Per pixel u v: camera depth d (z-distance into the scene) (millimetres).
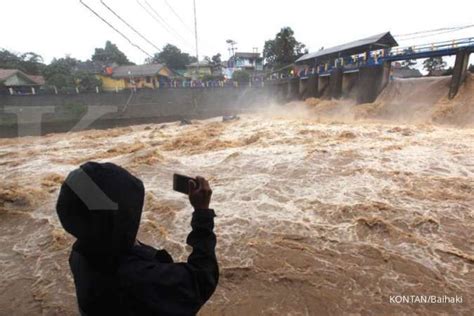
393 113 25203
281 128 21172
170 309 1213
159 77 41625
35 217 7988
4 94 20359
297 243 6262
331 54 35719
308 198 8570
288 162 12062
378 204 7918
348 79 31359
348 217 7371
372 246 6082
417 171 10484
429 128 18719
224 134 20453
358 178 10000
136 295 1179
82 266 1273
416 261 5562
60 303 4707
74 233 1154
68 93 23812
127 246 1227
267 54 56750
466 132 17016
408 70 44750
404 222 7027
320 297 4668
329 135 17125
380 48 31375
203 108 37625
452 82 22391
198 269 1343
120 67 42719
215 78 47750
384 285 4918
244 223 7230
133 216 1228
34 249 6406
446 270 5297
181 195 9219
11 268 5723
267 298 4684
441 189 8891
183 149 15852
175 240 6629
